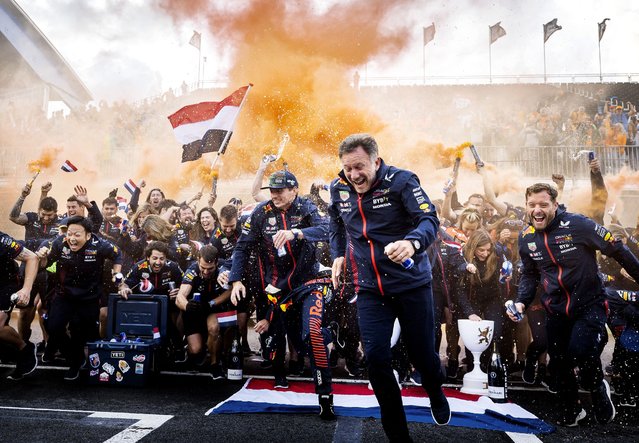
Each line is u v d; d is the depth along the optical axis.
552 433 3.65
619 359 4.53
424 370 3.06
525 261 4.22
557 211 4.03
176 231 7.18
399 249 2.69
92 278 5.22
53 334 5.09
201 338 5.60
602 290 3.96
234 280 4.53
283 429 3.58
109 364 4.87
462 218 5.74
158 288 5.77
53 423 3.55
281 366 4.85
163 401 4.32
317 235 4.38
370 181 2.98
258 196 6.07
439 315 5.29
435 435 3.54
